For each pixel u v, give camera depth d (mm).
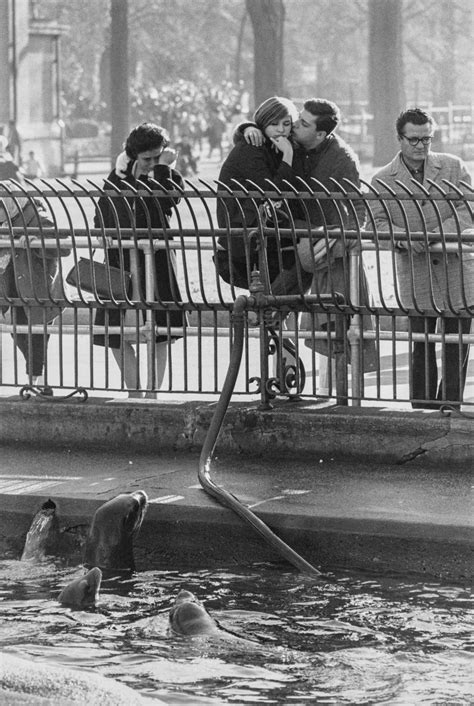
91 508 12766
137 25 122000
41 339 16703
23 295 16203
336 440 14141
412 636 10266
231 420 14430
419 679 9336
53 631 10438
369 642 10141
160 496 12852
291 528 12195
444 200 14016
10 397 15484
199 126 90438
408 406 16453
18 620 10742
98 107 106500
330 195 13992
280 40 68562
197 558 12430
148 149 15898
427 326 14164
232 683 9258
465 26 108125
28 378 15430
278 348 14617
